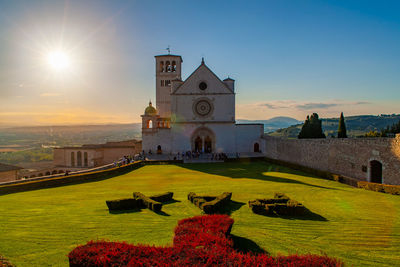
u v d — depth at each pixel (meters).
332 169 37.94
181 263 9.23
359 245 13.14
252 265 9.11
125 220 16.84
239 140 68.88
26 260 11.66
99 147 75.00
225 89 65.62
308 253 11.49
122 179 35.31
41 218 17.42
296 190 25.86
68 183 33.06
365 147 31.53
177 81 65.56
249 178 34.19
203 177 35.50
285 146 53.81
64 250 12.64
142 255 9.85
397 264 11.28
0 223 16.50
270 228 15.38
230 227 13.20
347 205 20.34
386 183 28.41
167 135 66.50
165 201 21.64
